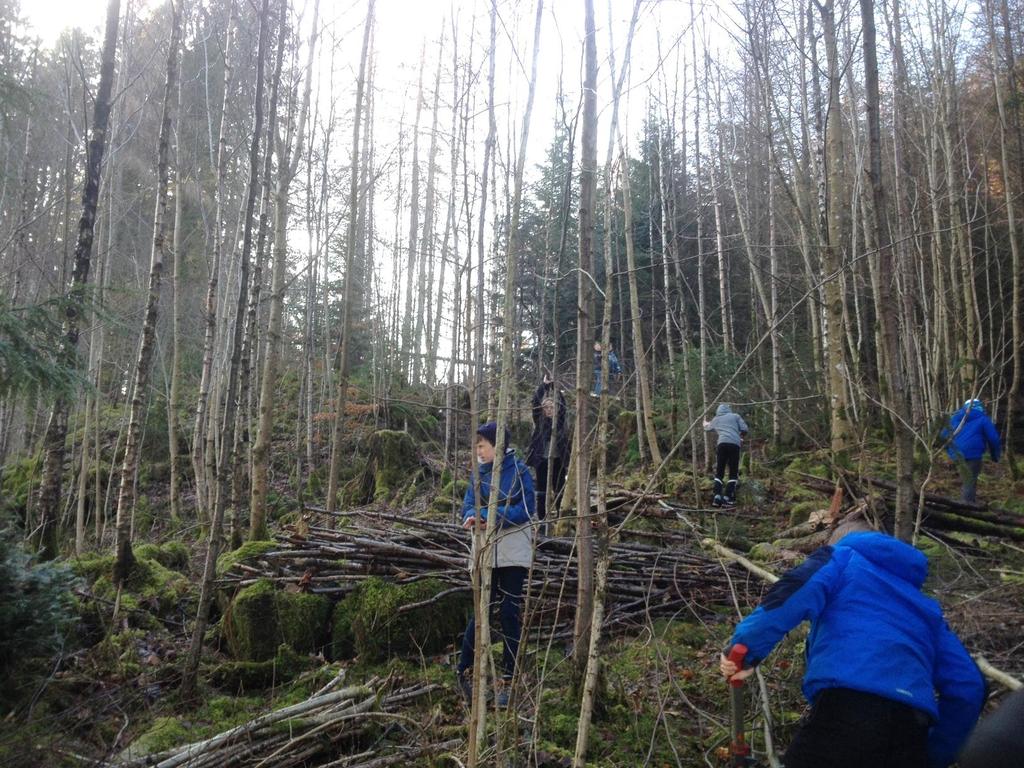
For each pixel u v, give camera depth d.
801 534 7.39
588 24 4.15
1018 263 13.30
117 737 3.95
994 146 16.23
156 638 5.88
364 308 17.59
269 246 13.30
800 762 2.64
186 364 16.80
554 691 4.53
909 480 4.02
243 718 4.41
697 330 18.02
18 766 3.46
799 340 15.52
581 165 4.12
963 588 5.35
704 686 4.60
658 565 6.19
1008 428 8.48
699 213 14.55
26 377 4.56
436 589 5.66
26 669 4.36
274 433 16.39
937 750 2.64
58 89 10.48
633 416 12.91
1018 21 16.73
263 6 5.43
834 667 2.61
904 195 11.89
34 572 4.56
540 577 5.65
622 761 3.89
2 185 9.50
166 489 13.97
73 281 6.07
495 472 3.37
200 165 13.87
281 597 5.63
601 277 10.09
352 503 12.34
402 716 4.06
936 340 11.99
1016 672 4.05
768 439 13.83
